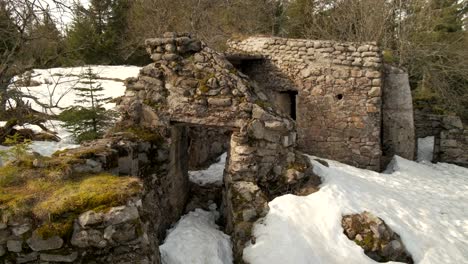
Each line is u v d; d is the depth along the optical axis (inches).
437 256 198.7
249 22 806.5
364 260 182.4
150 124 224.2
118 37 836.6
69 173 136.6
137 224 117.2
